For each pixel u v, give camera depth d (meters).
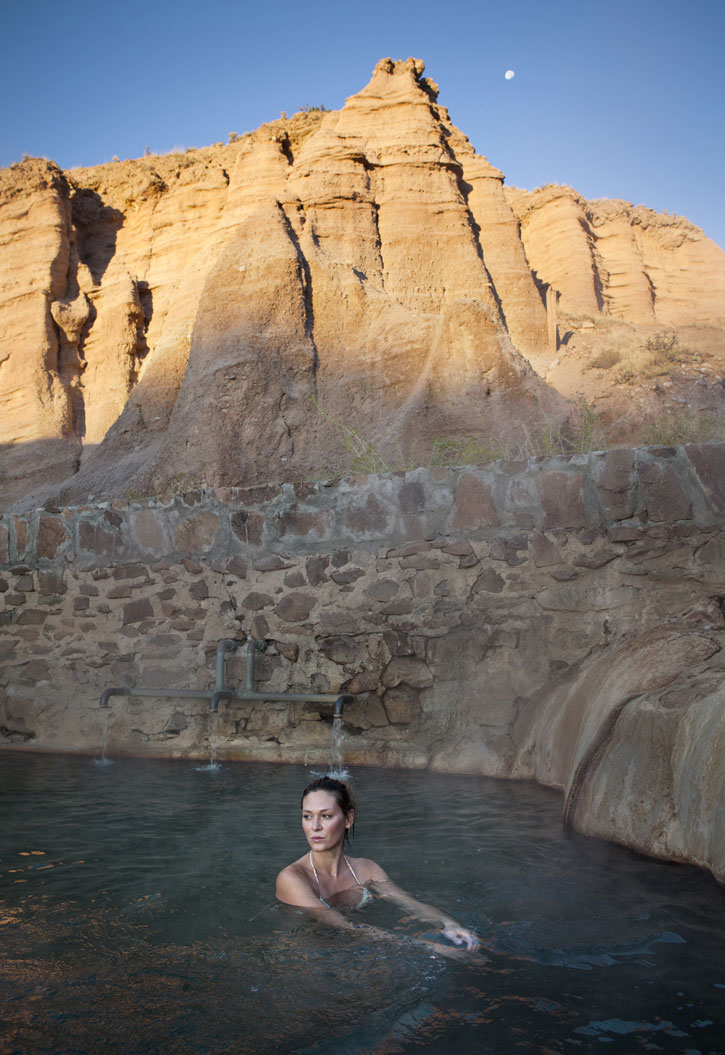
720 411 18.42
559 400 20.88
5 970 2.81
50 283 27.41
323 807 3.71
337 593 6.96
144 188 29.05
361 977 2.73
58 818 4.94
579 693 5.51
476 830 4.59
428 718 6.59
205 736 7.11
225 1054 2.23
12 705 7.65
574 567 6.38
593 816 4.35
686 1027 2.36
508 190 34.97
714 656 4.68
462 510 6.71
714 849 3.48
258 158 27.44
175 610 7.34
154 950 2.98
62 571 7.69
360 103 27.73
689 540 6.16
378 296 24.11
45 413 26.48
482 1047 2.26
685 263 36.81
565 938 3.02
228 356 22.34
